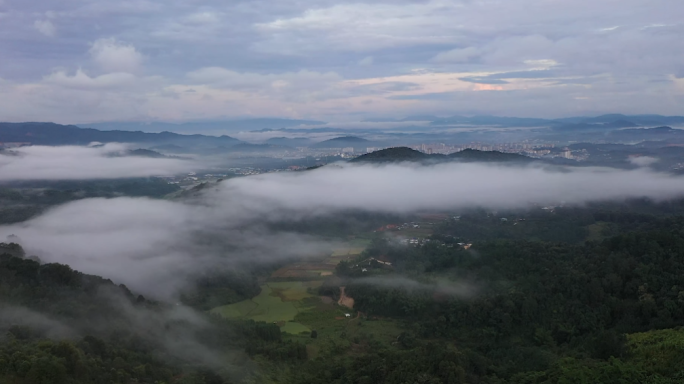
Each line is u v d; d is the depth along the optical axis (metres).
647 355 78.75
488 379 81.12
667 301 92.94
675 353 76.31
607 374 73.56
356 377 84.00
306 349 99.56
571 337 95.44
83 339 82.25
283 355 95.06
